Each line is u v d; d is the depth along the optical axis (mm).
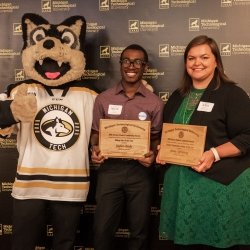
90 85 2045
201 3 2158
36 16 1949
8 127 1867
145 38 2205
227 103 1590
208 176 1584
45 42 1837
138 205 1880
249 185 1647
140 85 1909
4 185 2318
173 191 1691
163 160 1663
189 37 2178
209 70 1640
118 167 1870
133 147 1801
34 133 1896
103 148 1822
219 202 1567
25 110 1777
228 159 1596
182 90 1764
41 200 1902
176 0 2172
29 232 1915
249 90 2158
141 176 1866
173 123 1693
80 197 1907
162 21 2188
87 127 1942
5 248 2354
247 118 1574
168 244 2240
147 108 1862
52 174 1882
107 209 1887
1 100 1884
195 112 1639
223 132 1618
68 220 1921
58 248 1948
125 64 1860
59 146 1892
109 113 1886
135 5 2195
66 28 1928
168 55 2199
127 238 2271
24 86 1831
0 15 2268
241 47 2148
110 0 2203
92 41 2234
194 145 1592
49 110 1907
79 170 1903
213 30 2160
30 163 1881
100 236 1900
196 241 1614
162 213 1760
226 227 1563
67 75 1887
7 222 2330
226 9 2145
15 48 2279
